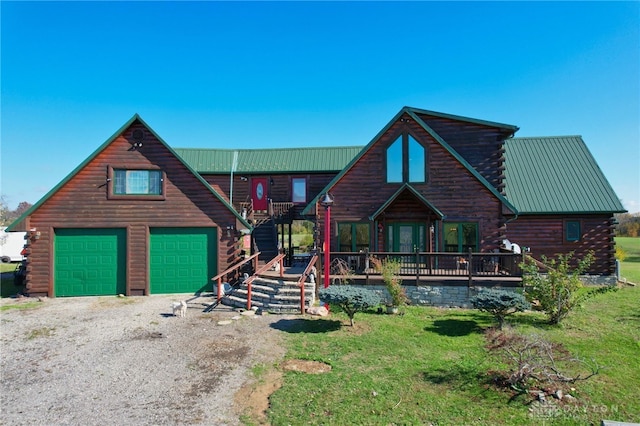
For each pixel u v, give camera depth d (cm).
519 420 602
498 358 841
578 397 672
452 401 659
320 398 673
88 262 1568
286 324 1123
